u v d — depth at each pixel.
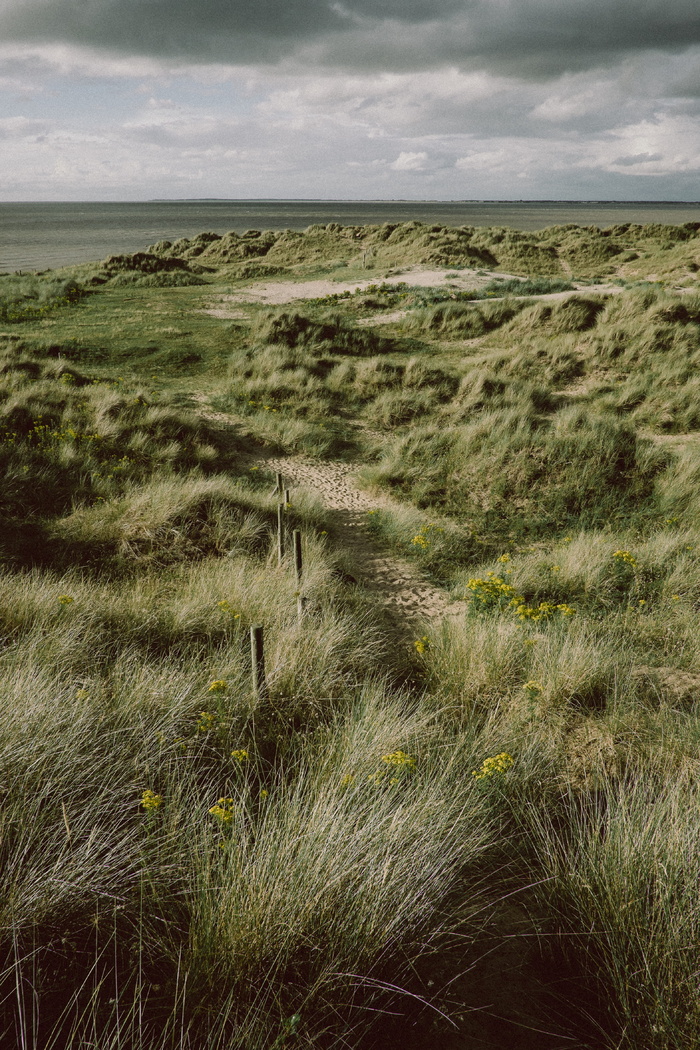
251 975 1.93
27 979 1.86
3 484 8.88
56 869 2.05
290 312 22.77
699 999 1.82
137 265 41.00
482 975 2.15
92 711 3.30
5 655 4.10
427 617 6.83
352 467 13.14
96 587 6.14
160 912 2.15
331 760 3.34
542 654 4.95
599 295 21.62
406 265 39.44
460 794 2.90
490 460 11.29
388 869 2.23
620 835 2.44
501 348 20.61
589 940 2.18
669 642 5.61
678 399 14.05
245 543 8.12
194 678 4.18
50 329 23.62
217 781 3.14
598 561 7.41
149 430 12.55
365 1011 1.93
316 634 5.01
